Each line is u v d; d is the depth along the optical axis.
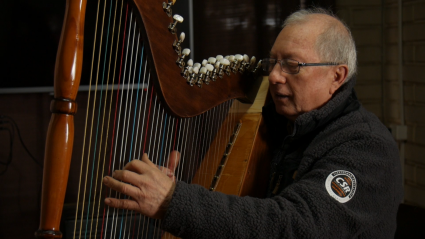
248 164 1.28
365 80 2.52
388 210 1.04
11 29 2.12
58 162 0.67
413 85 2.25
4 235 2.30
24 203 2.33
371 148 1.04
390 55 2.46
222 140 1.38
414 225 1.32
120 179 0.85
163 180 0.86
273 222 0.87
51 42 2.19
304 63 1.18
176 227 0.84
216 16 2.38
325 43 1.19
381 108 2.53
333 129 1.16
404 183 2.34
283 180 1.28
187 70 1.01
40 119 2.31
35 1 2.14
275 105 1.28
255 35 2.40
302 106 1.22
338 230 0.91
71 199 2.26
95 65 2.16
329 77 1.21
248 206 0.88
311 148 1.15
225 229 0.85
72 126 0.69
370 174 1.00
